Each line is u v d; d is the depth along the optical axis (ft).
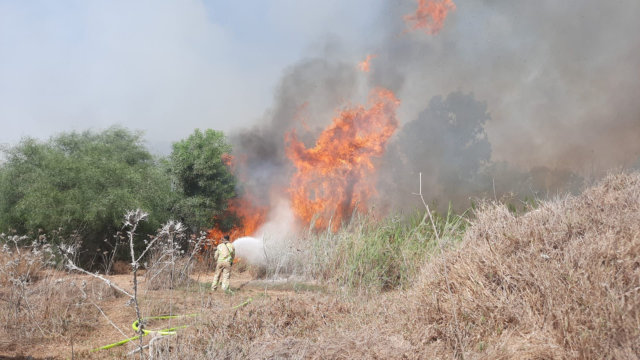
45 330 18.71
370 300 22.58
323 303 20.48
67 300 22.41
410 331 14.16
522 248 15.48
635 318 10.34
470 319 13.73
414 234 32.53
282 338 14.96
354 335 13.98
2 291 23.40
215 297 27.35
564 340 10.94
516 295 13.64
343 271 30.89
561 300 12.22
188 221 59.41
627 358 9.62
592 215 16.08
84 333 18.93
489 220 18.97
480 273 15.24
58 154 49.42
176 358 13.57
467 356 11.59
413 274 26.73
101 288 26.08
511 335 12.41
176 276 31.14
